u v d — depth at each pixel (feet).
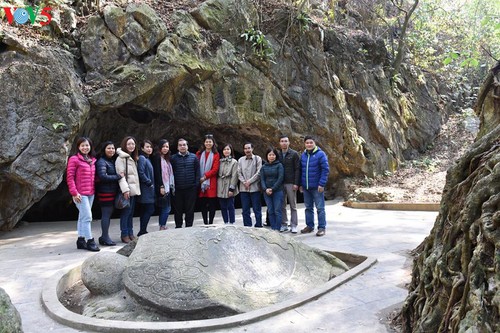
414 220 25.75
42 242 20.90
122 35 26.99
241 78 32.71
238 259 12.58
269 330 9.71
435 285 8.47
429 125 48.49
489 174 7.89
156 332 9.54
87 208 18.76
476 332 6.63
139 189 20.52
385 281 13.08
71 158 18.61
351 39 41.83
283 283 12.55
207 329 9.70
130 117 30.58
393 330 9.57
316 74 37.14
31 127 22.27
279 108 35.37
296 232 22.02
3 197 23.09
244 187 22.71
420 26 51.57
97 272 12.33
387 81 44.45
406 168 43.11
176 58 28.35
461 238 8.19
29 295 12.57
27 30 24.26
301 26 36.35
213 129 34.83
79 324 10.04
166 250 12.21
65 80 23.79
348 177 39.06
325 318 10.33
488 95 14.99
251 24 34.50
